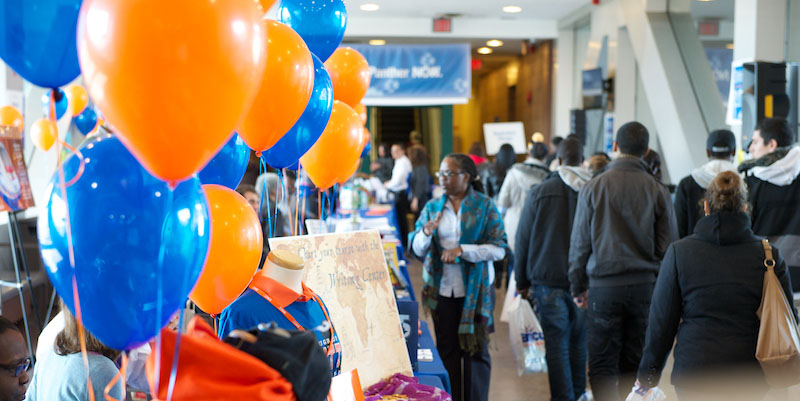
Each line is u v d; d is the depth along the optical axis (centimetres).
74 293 113
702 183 386
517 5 1054
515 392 445
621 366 345
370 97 1105
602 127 961
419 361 267
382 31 1157
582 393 398
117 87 98
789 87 533
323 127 200
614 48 952
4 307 388
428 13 1120
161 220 114
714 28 724
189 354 120
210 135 105
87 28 98
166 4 96
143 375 169
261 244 166
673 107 792
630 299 332
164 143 102
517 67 1471
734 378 239
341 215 676
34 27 106
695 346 244
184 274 121
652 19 845
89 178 112
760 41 610
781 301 236
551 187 388
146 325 117
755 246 243
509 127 1139
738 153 564
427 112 1333
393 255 369
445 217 351
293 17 220
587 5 1052
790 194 338
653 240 334
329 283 214
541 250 387
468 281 345
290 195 369
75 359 165
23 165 371
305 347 126
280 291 175
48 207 114
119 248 111
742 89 548
